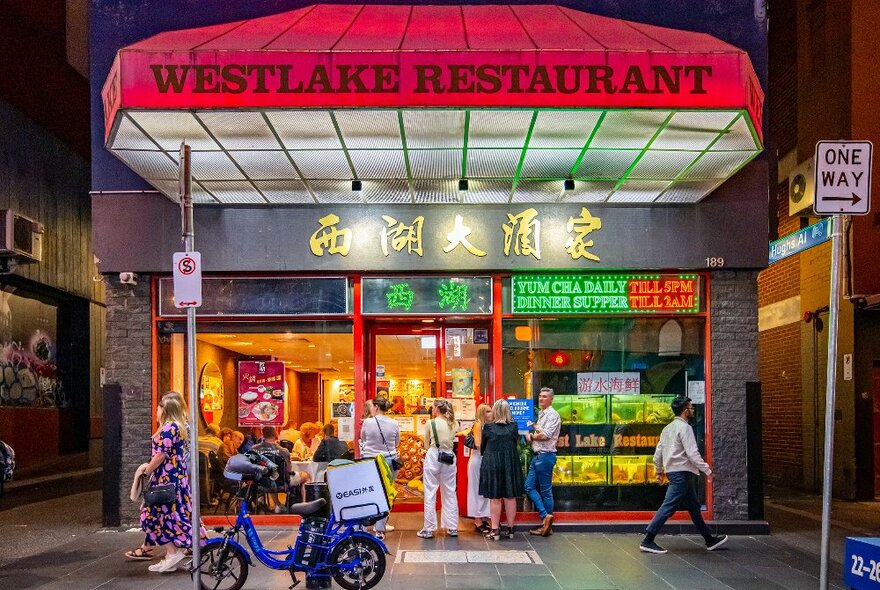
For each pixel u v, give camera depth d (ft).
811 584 22.79
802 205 38.58
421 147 25.39
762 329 53.62
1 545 28.91
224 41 23.88
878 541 13.37
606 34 25.82
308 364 32.27
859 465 41.04
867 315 41.16
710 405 31.42
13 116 49.73
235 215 31.53
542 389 31.07
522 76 22.11
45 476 53.78
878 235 40.32
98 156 31.22
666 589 22.11
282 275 32.12
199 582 20.20
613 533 30.35
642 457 31.91
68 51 57.16
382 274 32.09
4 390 50.26
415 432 34.04
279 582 22.95
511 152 25.98
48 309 57.88
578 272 31.91
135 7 30.99
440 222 31.55
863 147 17.85
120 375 31.45
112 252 31.09
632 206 31.60
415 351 33.91
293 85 21.93
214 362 32.12
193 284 20.44
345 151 25.72
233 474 21.67
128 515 31.04
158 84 21.83
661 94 22.20
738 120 23.18
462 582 22.71
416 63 22.07
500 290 32.01
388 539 28.91
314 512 21.75
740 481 30.96
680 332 32.12
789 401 48.67
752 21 31.07
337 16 28.60
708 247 31.30
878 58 40.57
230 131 23.79
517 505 31.42
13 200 49.44
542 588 22.07
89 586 22.52
